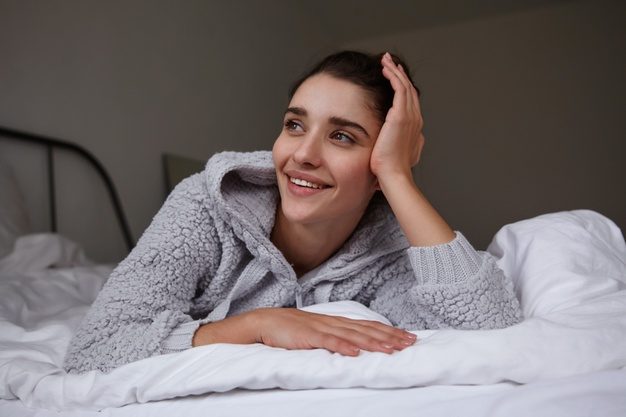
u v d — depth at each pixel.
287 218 0.93
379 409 0.57
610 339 0.63
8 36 2.10
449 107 4.46
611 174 4.02
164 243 0.87
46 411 0.72
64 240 1.87
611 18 4.09
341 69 0.90
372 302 1.06
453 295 0.85
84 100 2.42
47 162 2.24
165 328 0.77
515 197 4.24
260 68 3.75
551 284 0.88
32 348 0.90
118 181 2.57
